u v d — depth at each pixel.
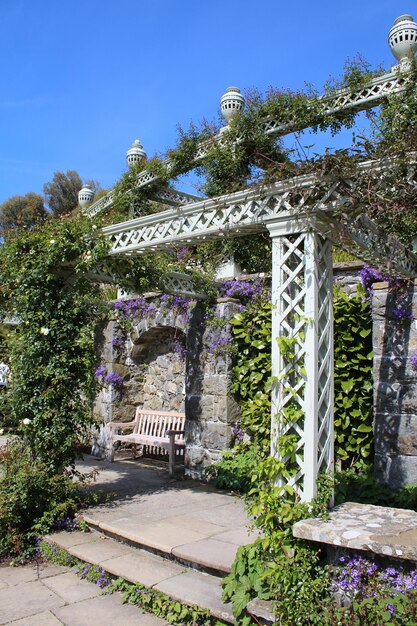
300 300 3.45
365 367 5.20
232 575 3.34
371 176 3.20
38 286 5.23
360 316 5.29
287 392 3.41
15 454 5.14
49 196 28.47
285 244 3.50
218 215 3.98
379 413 4.91
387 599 2.50
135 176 9.09
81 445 5.39
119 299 8.41
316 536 2.87
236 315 6.48
